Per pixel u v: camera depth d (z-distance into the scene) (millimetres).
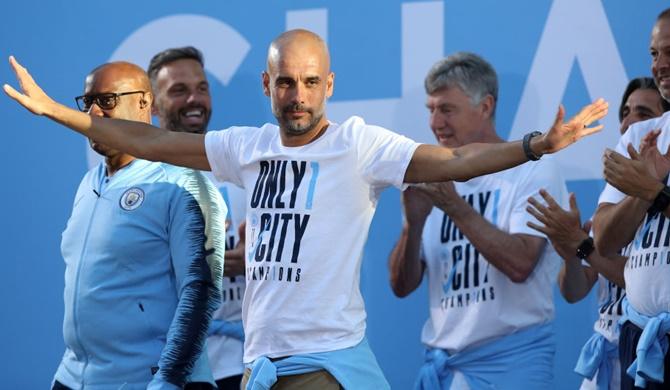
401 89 13070
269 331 8680
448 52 12969
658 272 9508
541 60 12680
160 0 13852
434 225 11844
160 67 12586
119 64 10453
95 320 9859
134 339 9836
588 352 11375
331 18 13289
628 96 11906
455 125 11797
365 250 13094
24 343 14031
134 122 9445
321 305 8586
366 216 8758
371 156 8641
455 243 11617
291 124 8703
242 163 9086
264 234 8805
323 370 8602
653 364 9414
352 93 13219
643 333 9477
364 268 13094
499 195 11586
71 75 14094
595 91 12523
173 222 9930
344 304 8641
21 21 14219
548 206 11211
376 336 13039
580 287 11820
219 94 13625
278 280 8656
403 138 8656
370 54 13180
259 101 13523
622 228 9711
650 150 9383
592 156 12484
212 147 9234
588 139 12484
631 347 9867
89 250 9977
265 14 13523
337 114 13258
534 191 11461
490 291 11336
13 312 14070
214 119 13641
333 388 8609
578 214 10695
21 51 14203
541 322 11398
